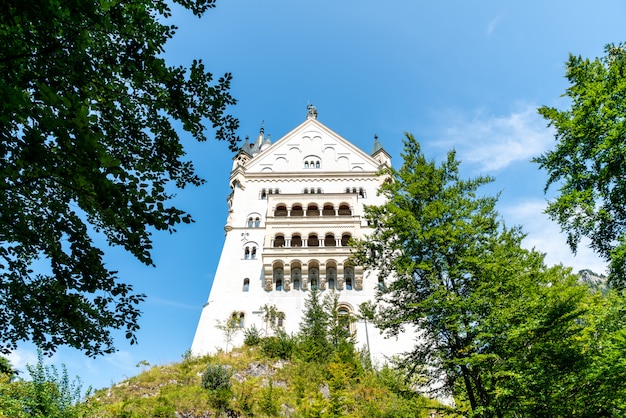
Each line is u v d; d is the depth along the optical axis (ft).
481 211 57.62
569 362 42.55
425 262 53.72
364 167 196.75
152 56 32.65
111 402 89.56
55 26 26.61
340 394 86.74
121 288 33.91
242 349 126.52
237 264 160.97
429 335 55.36
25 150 23.50
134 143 36.22
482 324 46.14
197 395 90.43
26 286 32.40
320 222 167.12
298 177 189.16
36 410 61.31
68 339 35.12
